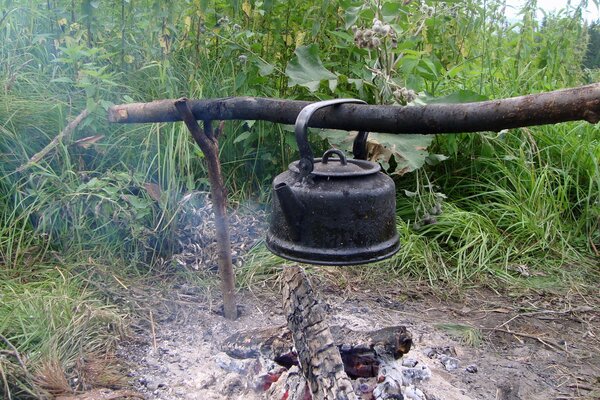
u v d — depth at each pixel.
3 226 3.47
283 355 2.32
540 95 1.56
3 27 4.03
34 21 4.18
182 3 3.90
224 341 2.53
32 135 3.73
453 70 4.09
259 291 3.24
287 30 3.98
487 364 2.72
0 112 3.62
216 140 2.65
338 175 1.67
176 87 3.91
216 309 3.04
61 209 3.46
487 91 4.41
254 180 4.09
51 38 4.10
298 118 1.65
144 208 3.47
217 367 2.52
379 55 3.66
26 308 2.69
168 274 3.38
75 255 3.36
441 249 3.75
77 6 4.10
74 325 2.63
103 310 2.83
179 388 2.40
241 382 2.38
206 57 4.07
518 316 3.18
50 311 2.63
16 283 3.04
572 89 1.51
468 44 4.55
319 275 3.42
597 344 2.96
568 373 2.70
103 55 3.57
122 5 3.83
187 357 2.62
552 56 4.72
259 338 2.44
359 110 1.81
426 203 3.84
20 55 4.00
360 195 1.66
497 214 4.00
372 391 2.19
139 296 3.11
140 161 3.78
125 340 2.71
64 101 3.85
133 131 3.79
